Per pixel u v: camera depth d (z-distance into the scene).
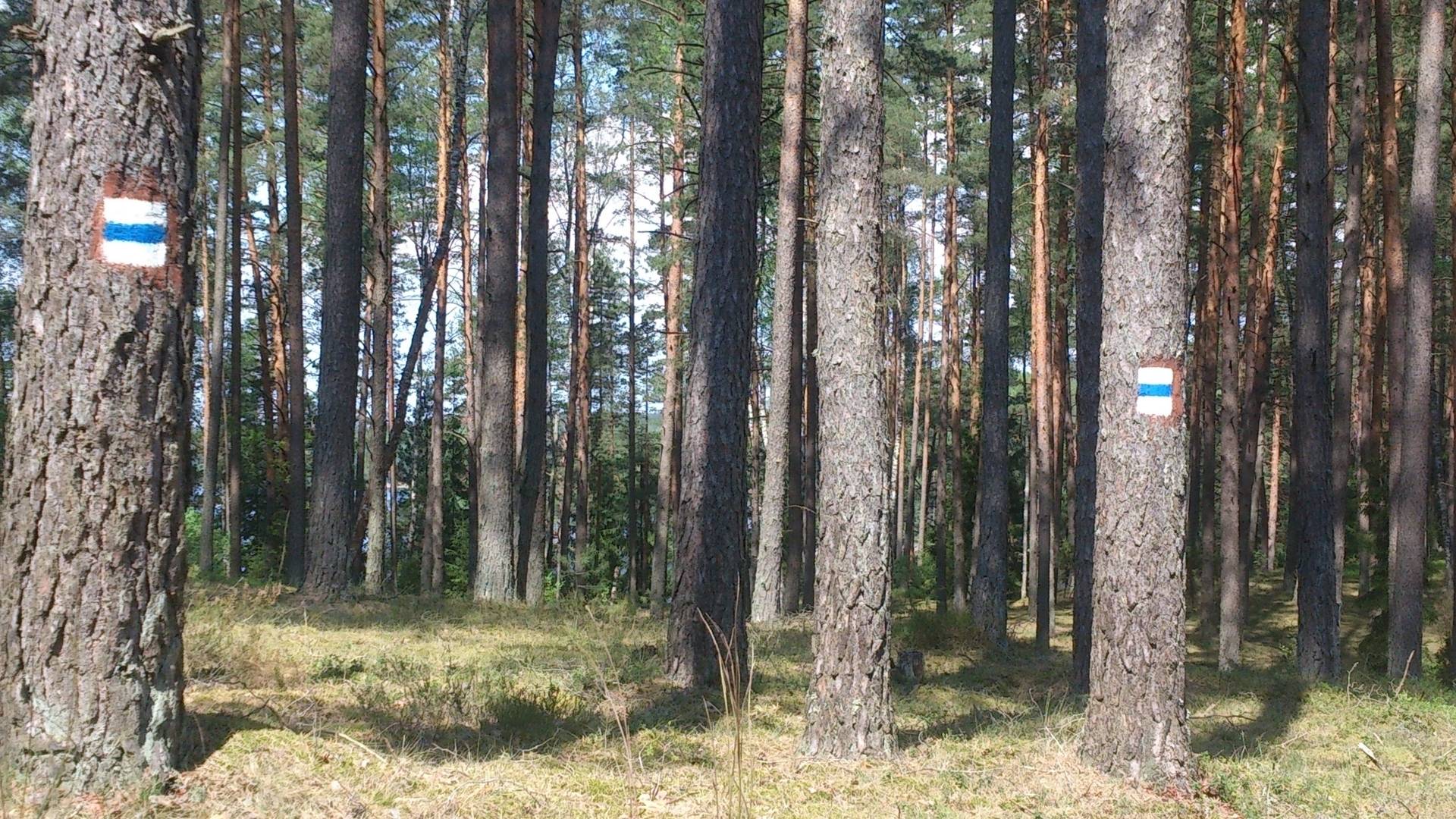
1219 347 24.12
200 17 4.50
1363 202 21.81
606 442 48.94
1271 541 32.16
